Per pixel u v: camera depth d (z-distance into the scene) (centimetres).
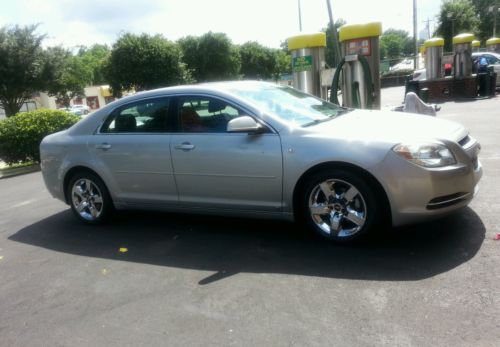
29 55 2644
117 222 564
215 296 346
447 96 1662
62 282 405
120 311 339
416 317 288
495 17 4797
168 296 355
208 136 455
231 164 441
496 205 464
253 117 436
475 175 395
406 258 371
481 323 274
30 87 2727
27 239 542
